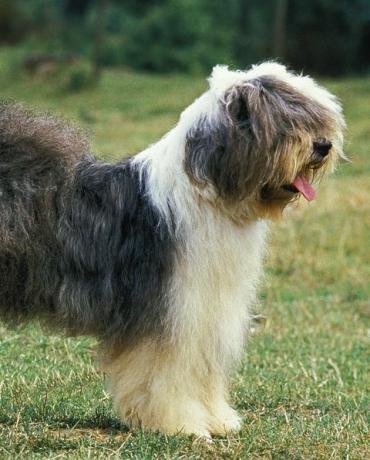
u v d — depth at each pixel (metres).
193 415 6.86
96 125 33.16
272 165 6.30
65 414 7.52
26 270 6.71
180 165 6.62
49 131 7.09
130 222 6.74
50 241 6.73
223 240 6.66
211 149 6.42
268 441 6.90
